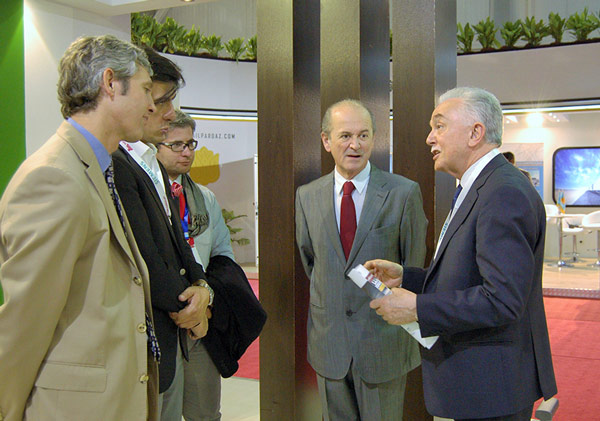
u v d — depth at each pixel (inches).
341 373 82.4
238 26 448.8
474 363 58.9
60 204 45.7
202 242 86.3
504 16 416.2
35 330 46.0
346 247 84.2
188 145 88.1
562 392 141.4
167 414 73.2
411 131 103.3
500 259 55.3
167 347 63.3
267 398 105.2
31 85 147.0
